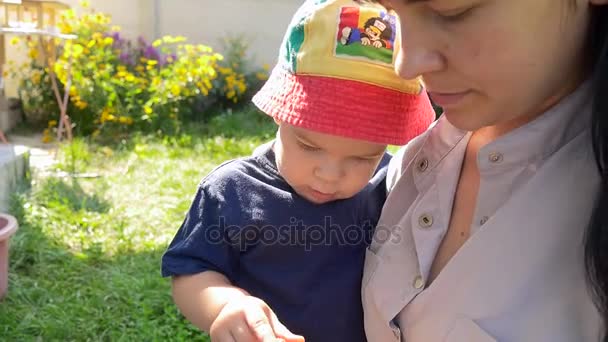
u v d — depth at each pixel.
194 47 7.58
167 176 5.48
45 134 6.61
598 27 0.94
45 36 5.70
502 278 1.07
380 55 1.27
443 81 0.95
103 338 3.08
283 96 1.33
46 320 3.14
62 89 7.13
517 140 1.07
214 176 1.50
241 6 8.48
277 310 1.46
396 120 1.28
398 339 1.24
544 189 1.04
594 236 0.92
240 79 8.20
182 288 1.40
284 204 1.45
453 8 0.89
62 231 4.24
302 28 1.32
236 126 7.24
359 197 1.49
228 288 1.35
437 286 1.15
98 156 6.05
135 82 7.04
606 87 0.90
